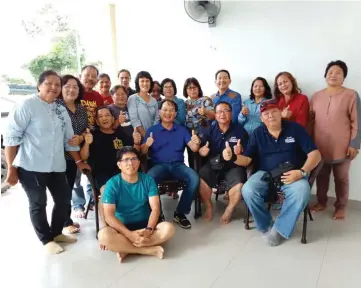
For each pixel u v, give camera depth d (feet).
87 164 8.23
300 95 9.55
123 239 6.89
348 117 8.73
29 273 6.51
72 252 7.36
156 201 7.34
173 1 12.09
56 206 7.54
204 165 9.37
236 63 11.28
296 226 8.60
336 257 6.91
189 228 8.58
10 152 6.79
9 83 13.93
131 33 13.35
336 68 8.70
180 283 6.06
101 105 9.73
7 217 9.64
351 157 8.71
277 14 10.32
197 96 10.89
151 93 11.22
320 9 9.68
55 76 6.96
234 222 8.99
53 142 7.09
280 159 8.09
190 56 12.18
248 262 6.79
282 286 5.90
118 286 6.01
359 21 9.21
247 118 10.37
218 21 11.31
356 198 10.05
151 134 9.30
